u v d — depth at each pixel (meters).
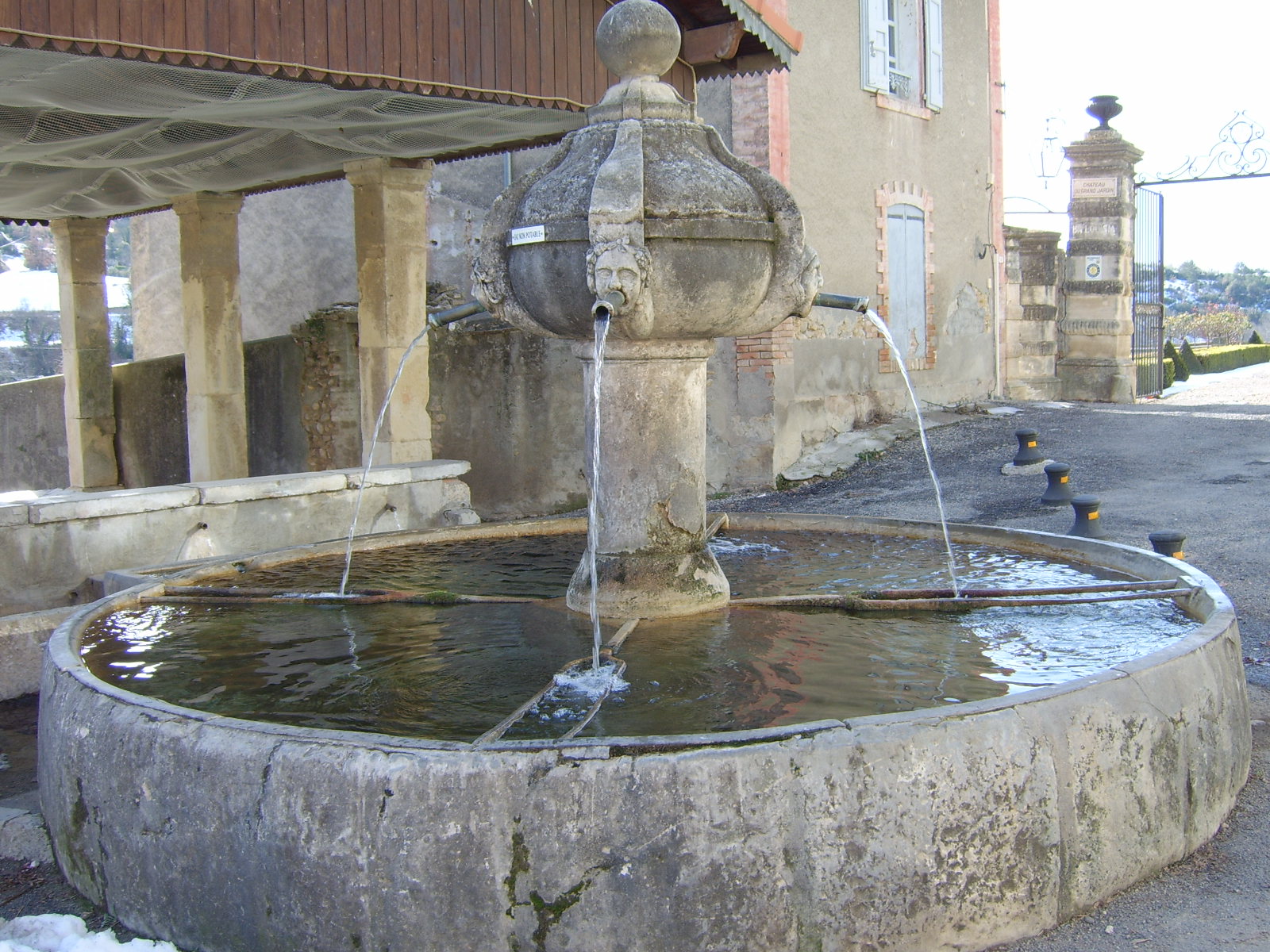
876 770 3.02
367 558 6.39
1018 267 18.31
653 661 4.27
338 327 13.34
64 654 4.18
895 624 4.72
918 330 16.02
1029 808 3.18
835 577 5.61
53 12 5.69
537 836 2.93
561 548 6.62
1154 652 3.75
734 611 4.96
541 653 4.43
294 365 13.66
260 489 8.36
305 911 3.06
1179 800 3.58
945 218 16.52
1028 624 4.67
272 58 6.54
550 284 4.58
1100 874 3.34
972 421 15.56
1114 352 18.28
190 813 3.24
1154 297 19.69
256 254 15.92
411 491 9.50
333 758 3.06
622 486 4.88
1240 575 7.80
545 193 4.62
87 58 6.18
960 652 4.32
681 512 4.93
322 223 16.33
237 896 3.17
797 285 4.69
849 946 3.00
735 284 4.53
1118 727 3.39
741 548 6.38
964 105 16.92
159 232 16.38
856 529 6.64
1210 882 3.46
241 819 3.14
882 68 14.86
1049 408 16.73
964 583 5.38
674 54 4.83
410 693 4.04
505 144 9.67
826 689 3.91
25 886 3.78
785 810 2.96
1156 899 3.38
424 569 6.11
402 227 9.91
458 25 7.44
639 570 4.89
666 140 4.62
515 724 3.66
